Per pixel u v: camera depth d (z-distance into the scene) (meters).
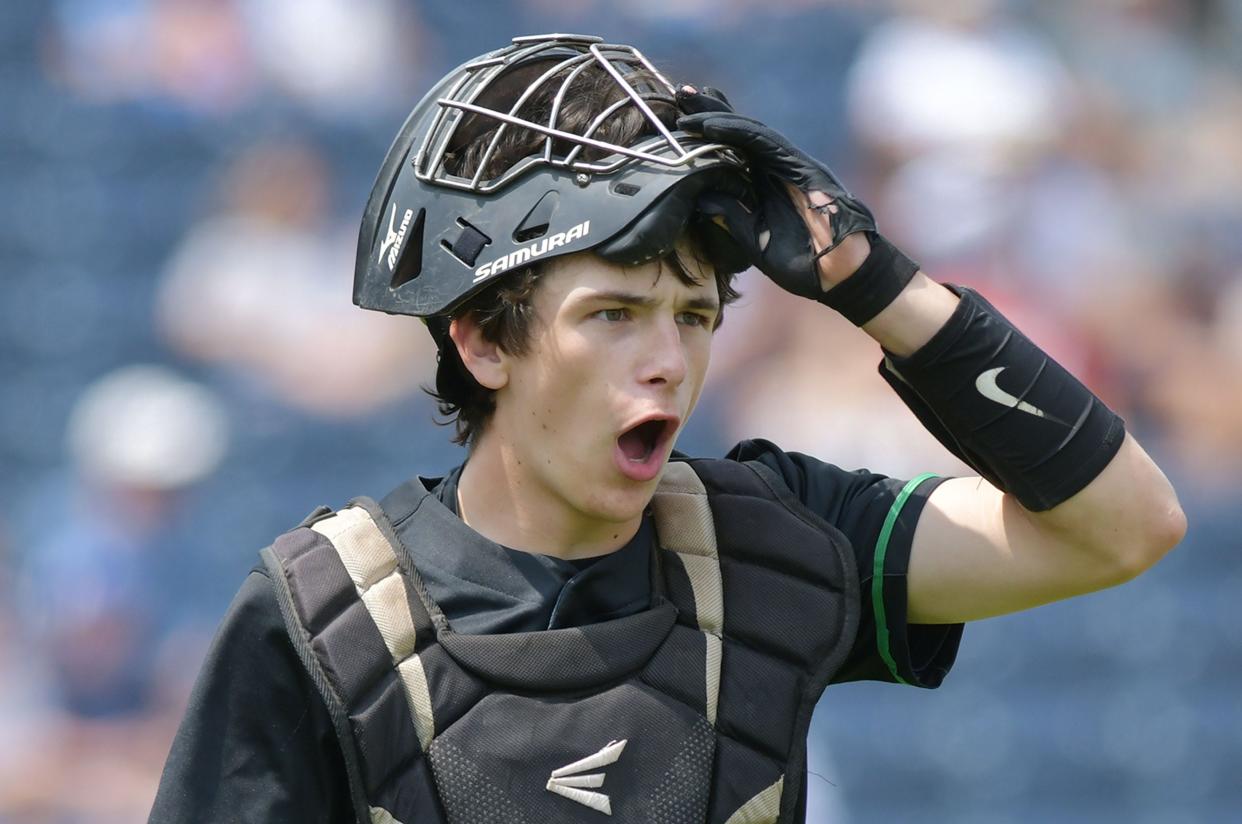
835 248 7.18
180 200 31.17
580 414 7.16
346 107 31.97
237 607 7.29
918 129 28.67
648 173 6.96
